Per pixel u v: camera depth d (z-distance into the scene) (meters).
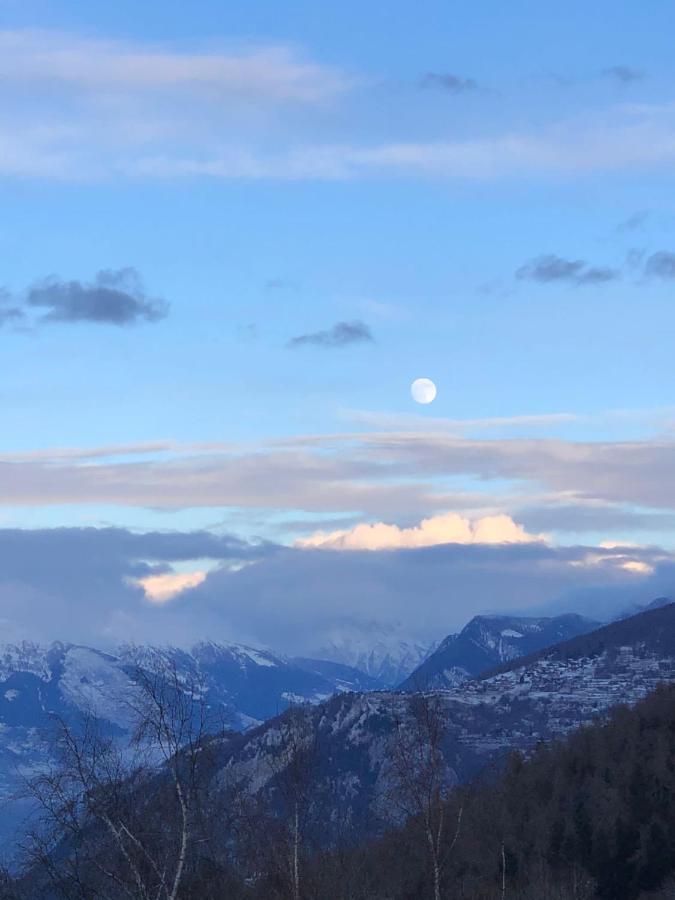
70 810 41.09
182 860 40.84
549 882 79.00
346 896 58.56
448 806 86.69
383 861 70.06
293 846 52.00
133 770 42.22
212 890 44.59
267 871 51.19
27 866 40.31
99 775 41.56
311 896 52.94
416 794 67.25
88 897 40.31
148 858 40.66
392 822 72.88
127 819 41.41
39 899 40.44
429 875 69.75
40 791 41.03
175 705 43.09
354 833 70.75
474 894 76.12
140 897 40.41
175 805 42.72
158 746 42.50
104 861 41.12
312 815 55.97
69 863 40.66
